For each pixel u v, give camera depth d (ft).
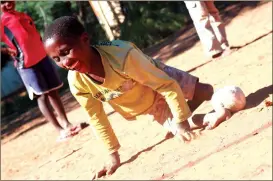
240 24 34.42
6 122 40.32
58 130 24.38
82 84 14.79
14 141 30.53
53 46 13.17
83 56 13.50
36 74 23.62
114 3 47.29
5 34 23.36
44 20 48.34
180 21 47.06
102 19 45.37
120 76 14.33
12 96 53.42
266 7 36.19
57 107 24.22
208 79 22.58
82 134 23.54
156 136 17.49
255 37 27.96
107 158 18.01
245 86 18.65
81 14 49.26
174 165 14.03
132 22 47.42
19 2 48.37
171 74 15.79
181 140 15.21
